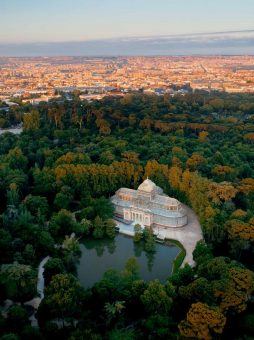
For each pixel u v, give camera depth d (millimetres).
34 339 186375
